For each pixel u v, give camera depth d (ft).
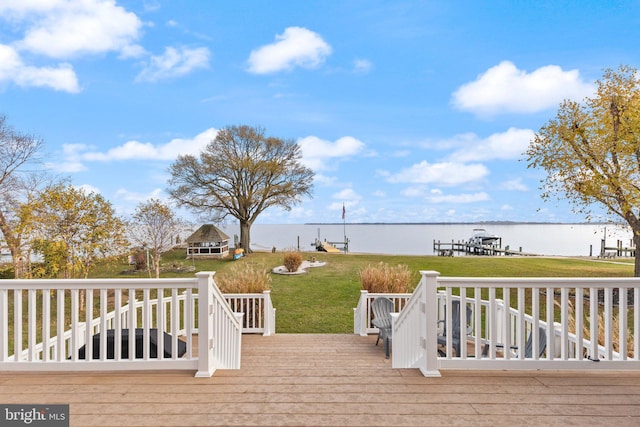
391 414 8.67
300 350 20.33
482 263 68.85
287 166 97.40
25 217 40.37
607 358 11.41
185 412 8.76
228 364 13.52
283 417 8.52
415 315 12.48
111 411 8.80
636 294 11.35
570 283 11.50
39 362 11.25
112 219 45.68
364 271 31.78
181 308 33.45
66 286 11.34
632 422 8.32
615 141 36.83
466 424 8.18
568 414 8.68
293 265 61.36
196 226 88.84
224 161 91.09
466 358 11.55
